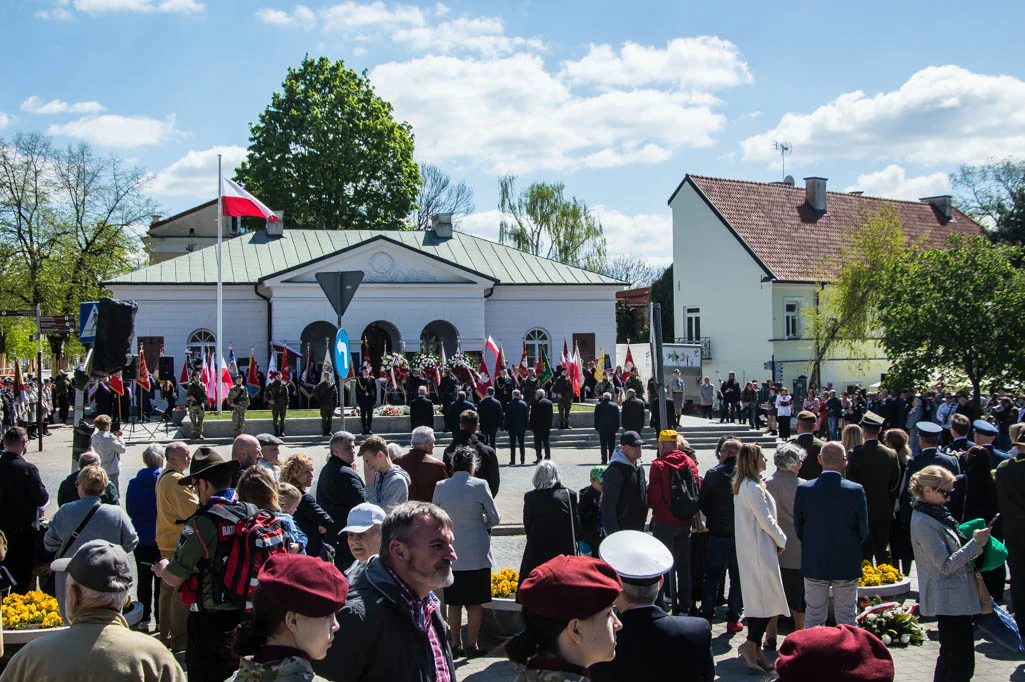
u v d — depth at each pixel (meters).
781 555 9.10
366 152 50.97
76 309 47.75
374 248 39.75
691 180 47.75
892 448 11.57
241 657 3.63
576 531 9.71
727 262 46.38
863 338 40.16
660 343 12.79
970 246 32.84
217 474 6.45
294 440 27.14
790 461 9.12
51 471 22.11
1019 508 8.75
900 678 8.02
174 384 39.22
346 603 3.95
